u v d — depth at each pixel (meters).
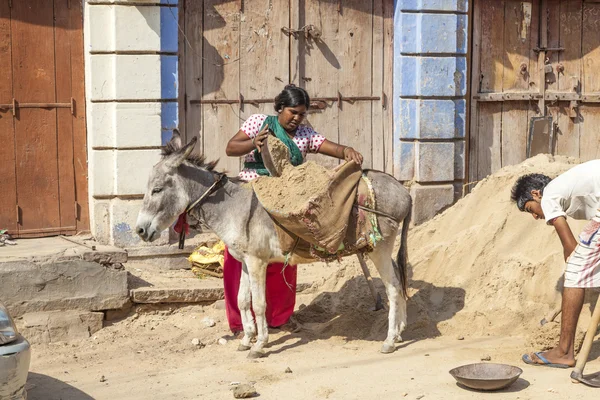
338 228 6.22
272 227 6.39
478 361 6.29
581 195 5.89
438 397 5.52
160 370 6.30
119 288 7.34
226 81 9.06
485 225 7.95
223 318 7.46
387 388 5.73
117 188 8.30
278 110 6.55
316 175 6.29
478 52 10.11
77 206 8.59
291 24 9.26
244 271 6.68
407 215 6.56
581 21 10.60
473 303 7.35
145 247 8.39
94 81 8.20
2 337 4.82
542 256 7.51
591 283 5.88
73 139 8.51
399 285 6.60
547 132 10.53
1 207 8.29
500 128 10.33
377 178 6.49
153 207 6.37
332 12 9.45
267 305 7.11
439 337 7.00
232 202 6.46
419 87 9.58
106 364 6.46
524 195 6.14
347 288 7.79
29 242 8.14
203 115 8.99
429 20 9.52
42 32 8.29
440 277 7.75
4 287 6.98
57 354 6.70
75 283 7.20
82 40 8.43
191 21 8.83
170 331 7.24
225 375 6.11
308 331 7.17
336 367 6.23
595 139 10.76
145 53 8.27
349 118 9.65
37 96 8.34
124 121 8.25
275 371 6.17
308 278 8.32
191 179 6.44
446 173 9.80
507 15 10.22
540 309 7.09
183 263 8.52
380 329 7.08
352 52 9.59
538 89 10.48
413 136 9.72
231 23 9.02
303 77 9.41
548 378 5.82
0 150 8.24
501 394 5.54
